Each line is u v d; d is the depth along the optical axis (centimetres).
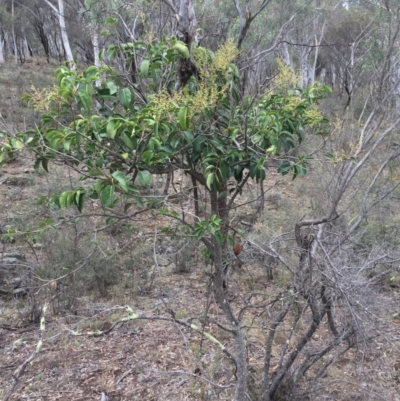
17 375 175
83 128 169
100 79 185
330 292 244
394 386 289
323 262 243
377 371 303
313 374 303
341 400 275
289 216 524
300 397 261
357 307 234
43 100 163
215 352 331
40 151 185
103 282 434
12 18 1906
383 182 400
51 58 2284
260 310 386
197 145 180
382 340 327
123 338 363
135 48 211
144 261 479
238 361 215
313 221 235
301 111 202
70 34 1335
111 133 155
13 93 1203
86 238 450
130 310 200
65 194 167
